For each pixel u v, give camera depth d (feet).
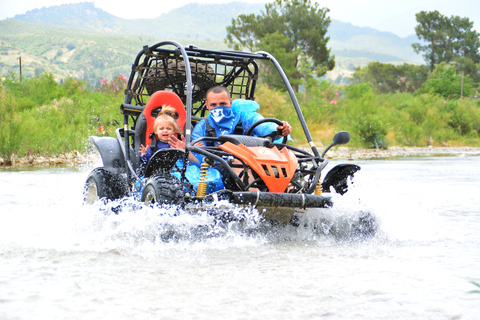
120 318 10.88
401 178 47.16
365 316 11.10
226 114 23.58
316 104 111.86
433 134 121.39
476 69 343.87
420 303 11.98
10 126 65.05
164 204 18.37
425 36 351.67
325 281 13.85
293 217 21.62
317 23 179.22
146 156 23.39
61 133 72.69
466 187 39.73
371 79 340.59
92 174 24.93
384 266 15.71
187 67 21.13
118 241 18.89
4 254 16.90
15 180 43.70
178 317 10.96
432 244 19.34
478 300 12.20
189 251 17.51
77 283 13.47
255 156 19.57
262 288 13.14
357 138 100.48
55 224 22.34
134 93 26.76
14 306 11.64
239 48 166.09
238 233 20.61
